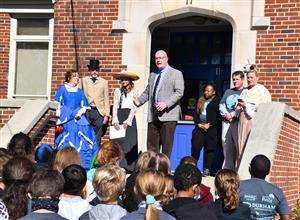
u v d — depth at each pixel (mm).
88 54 10594
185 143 10945
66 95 8766
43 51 11422
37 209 3873
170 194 4586
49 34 11289
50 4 11117
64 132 8531
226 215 4562
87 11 10633
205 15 10133
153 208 3834
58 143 8500
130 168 8812
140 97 8859
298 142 8727
